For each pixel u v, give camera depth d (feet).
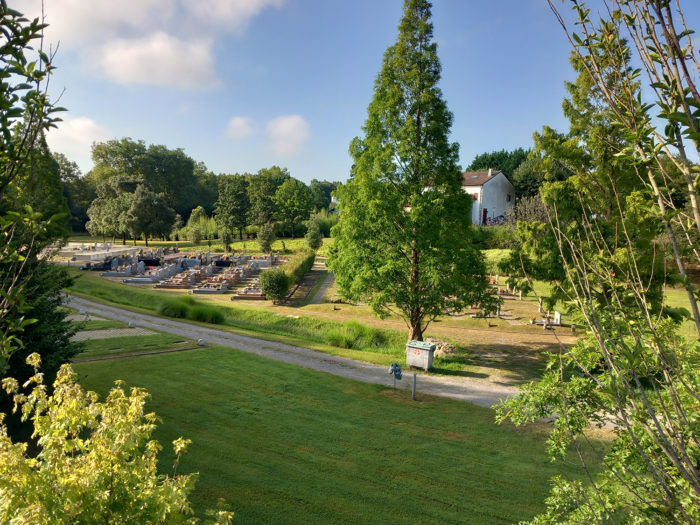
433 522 26.99
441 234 62.54
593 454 36.19
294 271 132.26
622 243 35.29
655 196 8.79
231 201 249.34
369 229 65.51
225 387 48.39
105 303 100.22
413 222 61.93
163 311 95.20
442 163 65.41
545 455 36.06
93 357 56.85
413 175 66.13
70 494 12.00
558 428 19.26
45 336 35.65
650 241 34.32
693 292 7.69
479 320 92.94
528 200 158.71
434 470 33.22
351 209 65.72
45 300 35.14
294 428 39.32
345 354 68.85
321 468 32.73
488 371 62.13
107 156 311.06
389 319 94.53
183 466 31.58
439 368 62.95
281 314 95.96
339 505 28.25
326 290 131.44
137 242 278.67
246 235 293.02
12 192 12.75
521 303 110.22
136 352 60.59
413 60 65.21
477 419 43.78
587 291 9.71
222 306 101.65
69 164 290.35
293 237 266.36
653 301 34.55
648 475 17.20
